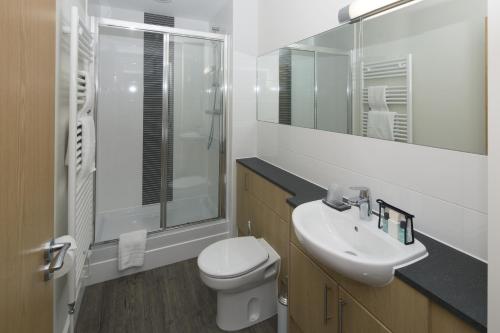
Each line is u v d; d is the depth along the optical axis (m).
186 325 1.83
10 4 0.62
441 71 1.12
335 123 1.71
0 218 0.58
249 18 2.62
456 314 0.75
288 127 2.21
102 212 2.88
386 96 1.36
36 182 0.80
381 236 1.14
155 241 2.50
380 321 1.00
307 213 1.41
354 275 0.98
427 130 1.18
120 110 2.86
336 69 1.68
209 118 2.98
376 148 1.43
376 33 1.40
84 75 1.66
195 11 2.99
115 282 2.27
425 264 0.98
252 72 2.69
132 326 1.81
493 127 0.61
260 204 2.21
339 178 1.70
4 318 0.60
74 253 1.03
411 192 1.26
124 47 2.79
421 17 1.18
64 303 1.60
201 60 2.91
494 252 0.62
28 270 0.74
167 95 2.82
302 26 1.98
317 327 1.37
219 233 2.80
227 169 2.79
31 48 0.75
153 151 2.90
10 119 0.62
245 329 1.81
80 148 1.60
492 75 0.61
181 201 3.03
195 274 2.40
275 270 1.87
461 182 1.06
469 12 1.02
